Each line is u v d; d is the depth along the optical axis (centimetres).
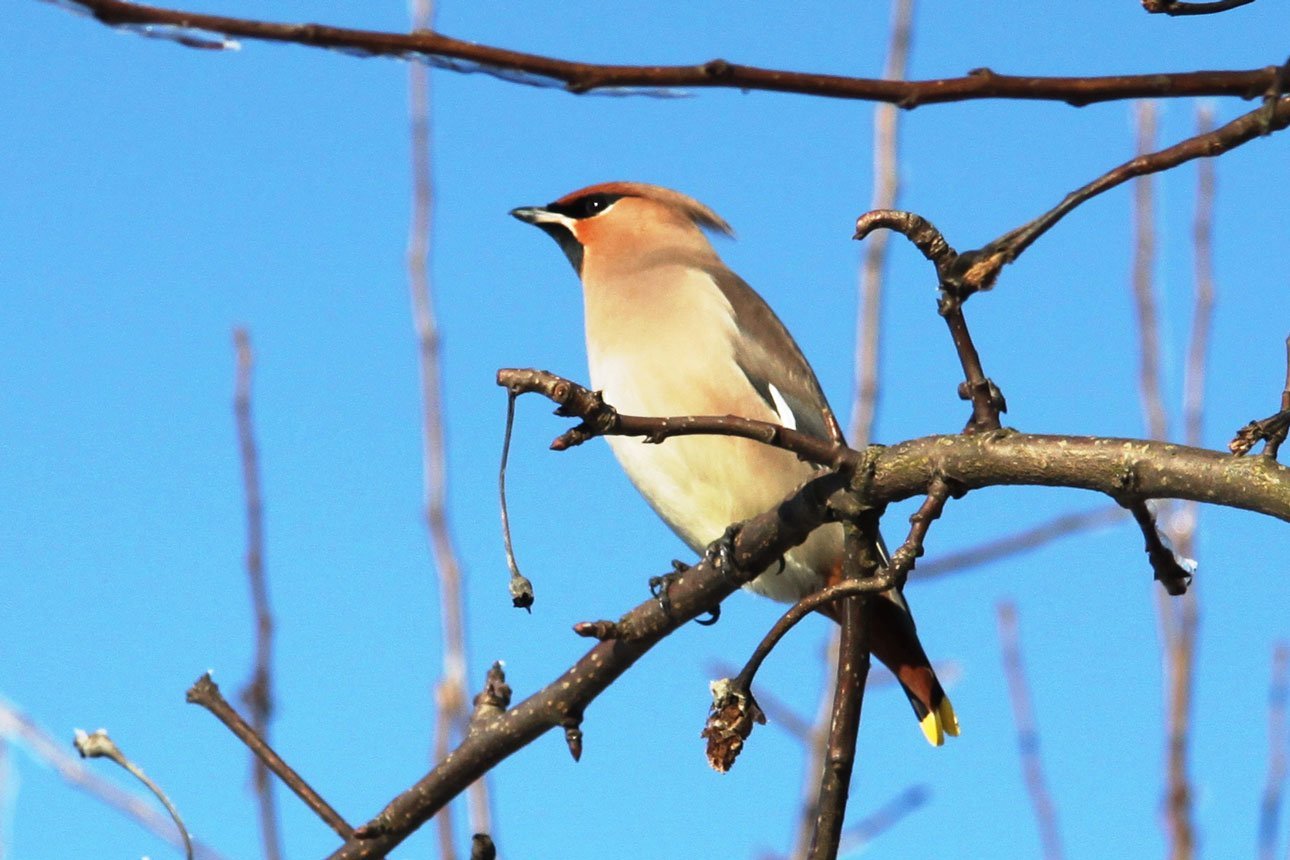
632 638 715
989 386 642
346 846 738
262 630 838
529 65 411
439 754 915
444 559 956
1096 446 614
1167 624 941
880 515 663
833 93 433
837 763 647
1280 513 584
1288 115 493
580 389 596
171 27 389
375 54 403
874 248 1093
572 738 725
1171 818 903
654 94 423
